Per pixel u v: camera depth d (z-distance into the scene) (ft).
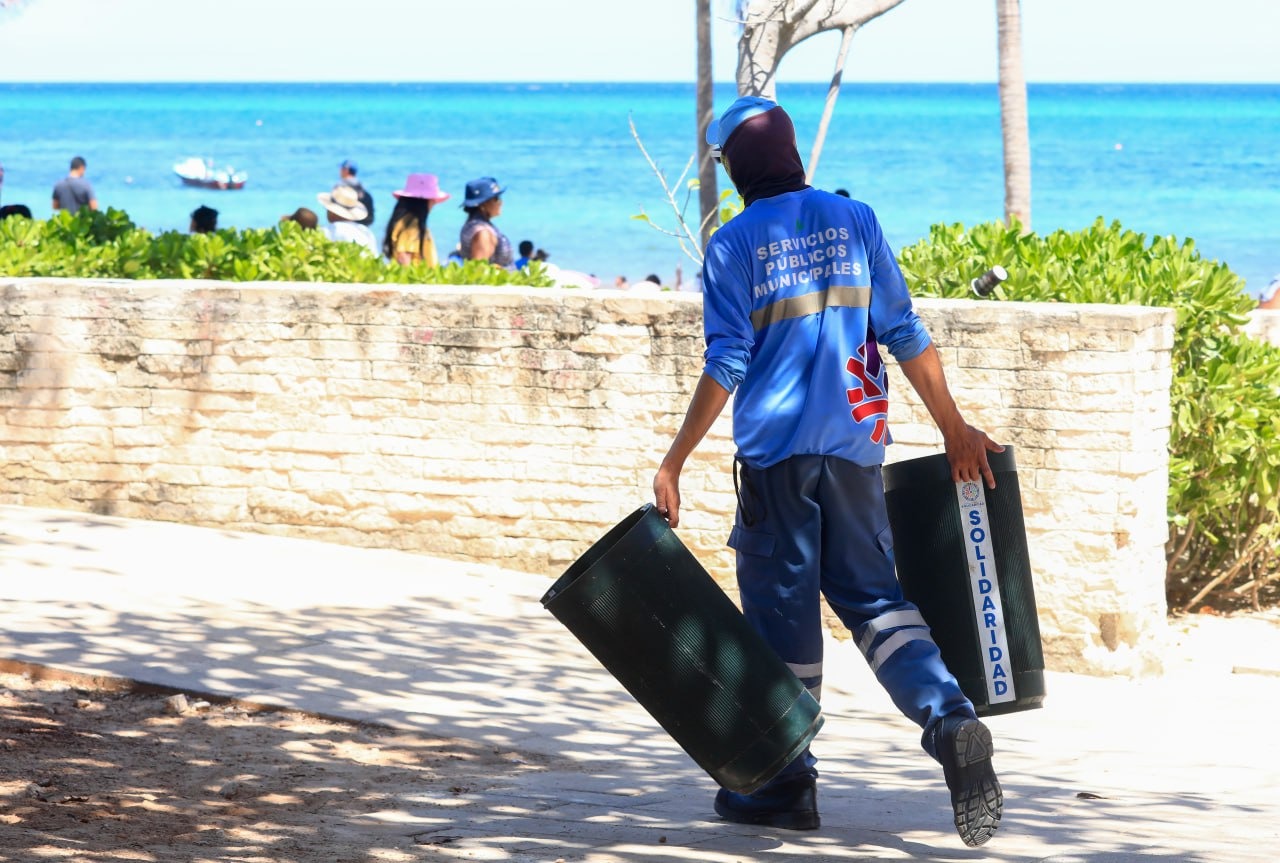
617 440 72.64
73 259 84.43
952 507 35.73
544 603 33.55
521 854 34.37
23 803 39.17
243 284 76.89
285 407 76.74
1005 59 94.84
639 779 44.11
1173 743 53.36
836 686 61.67
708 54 86.12
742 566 35.65
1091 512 64.64
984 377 65.77
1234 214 473.26
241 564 70.44
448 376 74.49
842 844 35.06
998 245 74.84
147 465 78.69
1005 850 34.53
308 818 38.60
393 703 52.19
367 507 76.07
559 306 72.69
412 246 115.34
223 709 50.96
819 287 34.73
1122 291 70.64
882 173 592.60
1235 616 76.64
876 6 83.46
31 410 79.77
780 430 34.58
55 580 64.95
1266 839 36.17
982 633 35.76
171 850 34.91
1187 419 72.38
